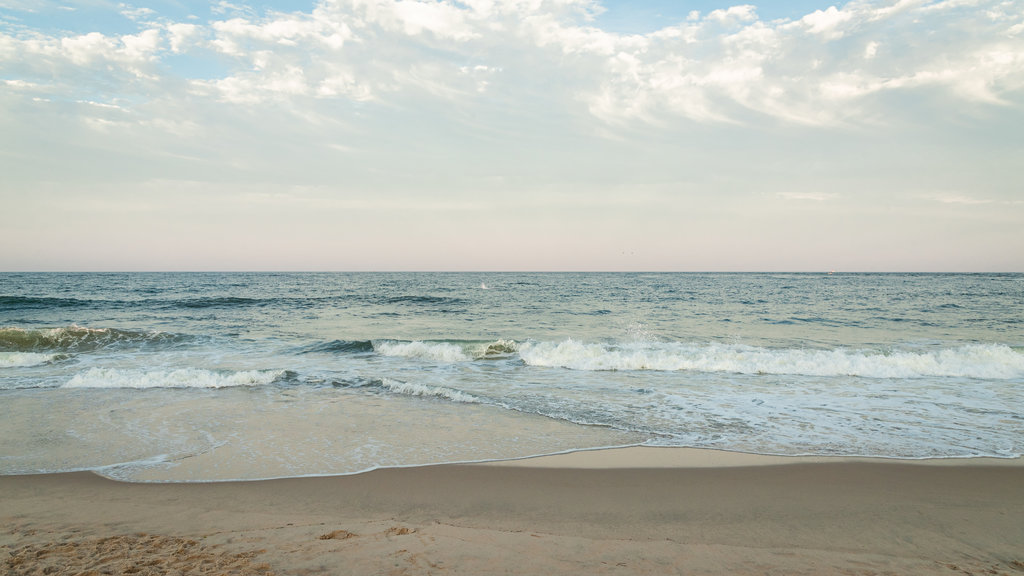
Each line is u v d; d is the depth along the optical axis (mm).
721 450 7406
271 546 4273
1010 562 4184
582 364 14438
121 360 14898
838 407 9891
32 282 74125
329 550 4176
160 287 60469
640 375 13172
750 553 4273
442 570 3799
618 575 3770
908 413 9484
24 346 16938
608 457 7121
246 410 9562
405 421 8898
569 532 4848
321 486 6059
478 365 14578
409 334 21156
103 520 4984
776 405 10070
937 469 6625
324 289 57844
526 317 28141
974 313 30156
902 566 4055
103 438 7848
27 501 5520
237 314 28953
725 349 16906
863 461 6930
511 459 7039
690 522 5090
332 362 14844
